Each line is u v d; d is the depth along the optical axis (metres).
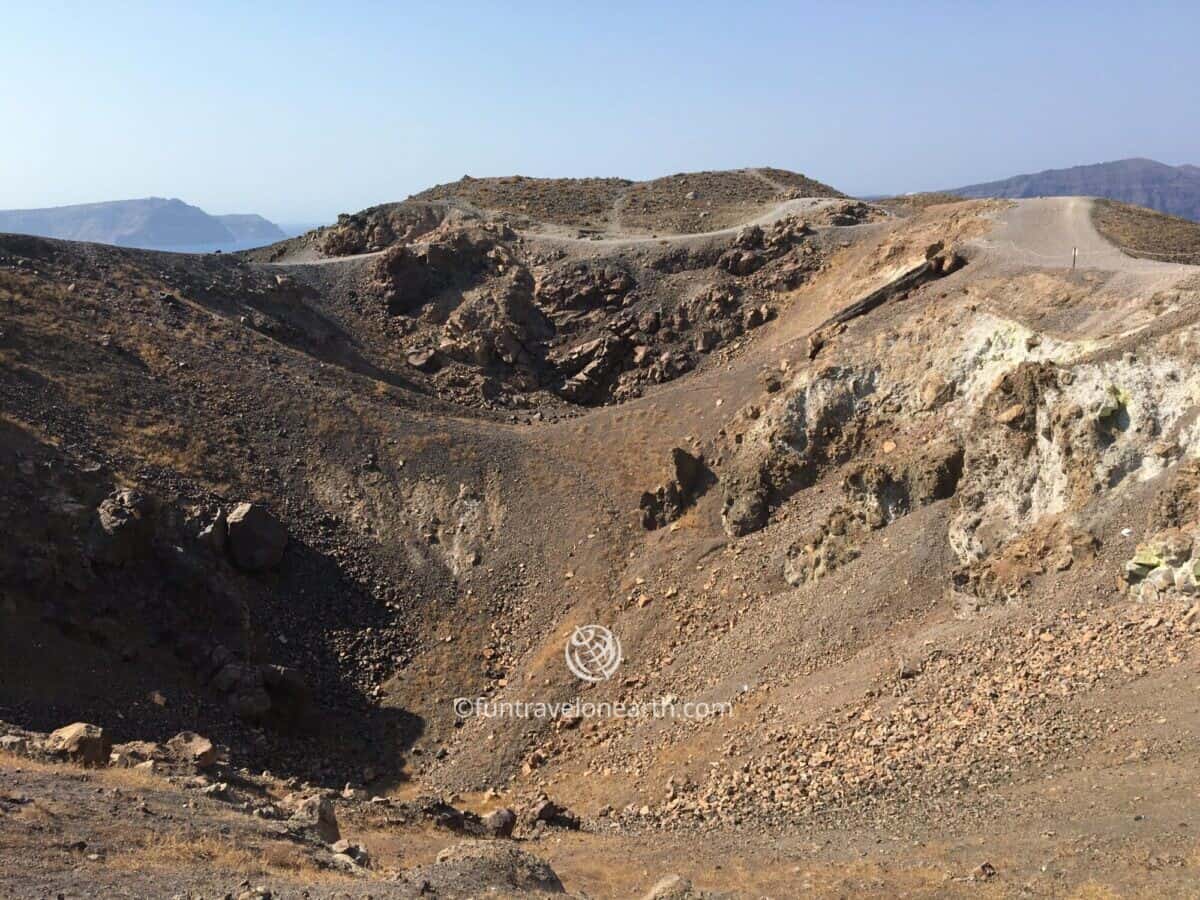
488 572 47.22
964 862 18.42
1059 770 20.98
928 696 26.89
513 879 17.11
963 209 66.50
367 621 43.56
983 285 46.34
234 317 63.34
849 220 80.25
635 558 46.53
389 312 75.94
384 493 50.34
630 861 24.03
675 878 18.70
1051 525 30.50
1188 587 24.25
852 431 45.03
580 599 44.88
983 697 25.41
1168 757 19.48
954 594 31.69
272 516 44.44
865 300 55.31
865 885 18.45
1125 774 19.55
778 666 34.03
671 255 79.75
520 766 36.34
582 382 71.06
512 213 95.50
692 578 43.47
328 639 41.72
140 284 60.31
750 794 27.12
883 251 65.56
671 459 51.62
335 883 15.40
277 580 42.91
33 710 29.14
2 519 33.91
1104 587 26.89
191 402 50.22
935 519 35.31
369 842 22.72
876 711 27.58
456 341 72.50
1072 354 36.22
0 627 30.78
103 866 14.16
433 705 40.25
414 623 44.25
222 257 73.25
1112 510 28.91
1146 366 30.03
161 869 14.55
